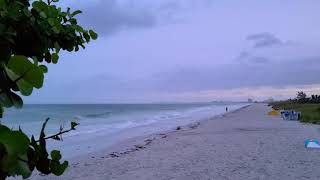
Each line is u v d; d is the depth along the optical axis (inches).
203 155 639.1
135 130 1391.5
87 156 717.9
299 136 925.8
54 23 67.6
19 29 60.7
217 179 454.9
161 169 526.9
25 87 48.1
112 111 3900.1
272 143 784.3
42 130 56.9
